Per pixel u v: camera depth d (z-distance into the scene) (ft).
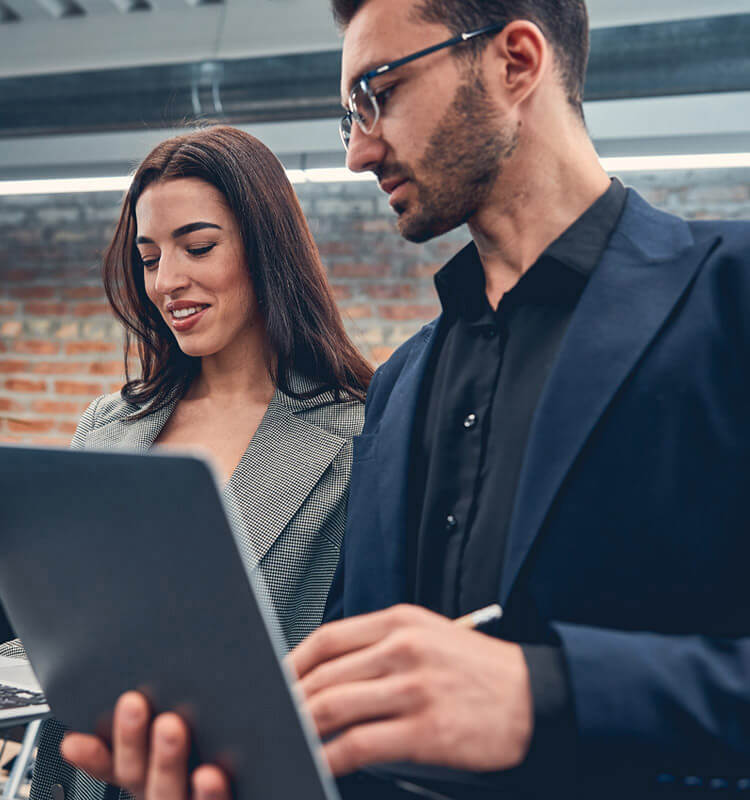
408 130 2.26
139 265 4.69
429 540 2.40
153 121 10.71
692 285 2.11
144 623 1.65
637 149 11.82
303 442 4.26
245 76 10.32
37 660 2.04
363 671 1.57
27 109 10.93
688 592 1.92
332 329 4.68
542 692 1.58
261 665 1.46
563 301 2.32
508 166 2.28
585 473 2.02
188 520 1.48
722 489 1.93
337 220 13.56
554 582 2.00
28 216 14.42
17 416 13.99
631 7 9.77
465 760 1.52
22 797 6.58
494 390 2.41
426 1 2.23
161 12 11.40
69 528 1.72
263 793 1.58
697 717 1.59
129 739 1.72
